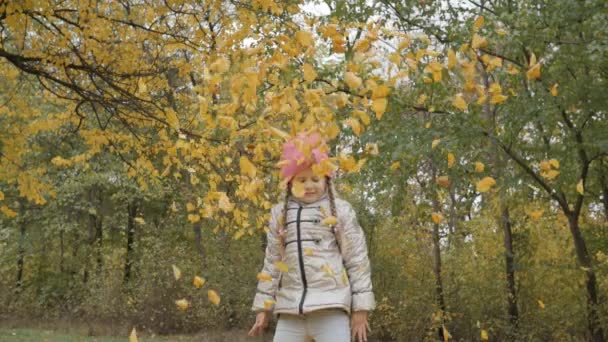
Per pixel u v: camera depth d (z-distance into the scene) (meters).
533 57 3.04
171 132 6.51
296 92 3.46
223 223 6.04
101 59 6.71
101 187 19.58
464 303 14.36
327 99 2.69
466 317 14.34
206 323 16.27
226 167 6.31
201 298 16.14
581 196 10.32
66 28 7.04
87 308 17.95
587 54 7.57
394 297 14.89
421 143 8.77
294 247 2.88
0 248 20.47
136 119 7.29
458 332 14.37
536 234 13.32
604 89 8.35
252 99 3.00
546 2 8.01
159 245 17.39
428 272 14.74
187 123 6.73
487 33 7.84
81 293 19.44
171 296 16.72
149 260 17.25
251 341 15.01
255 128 4.44
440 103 8.65
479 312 14.06
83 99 6.93
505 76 7.93
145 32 6.75
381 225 15.16
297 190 2.71
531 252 13.41
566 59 7.89
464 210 10.02
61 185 18.05
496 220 13.48
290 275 2.88
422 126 8.84
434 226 14.34
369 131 8.86
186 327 16.53
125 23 6.61
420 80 7.93
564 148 9.13
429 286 14.56
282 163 2.78
